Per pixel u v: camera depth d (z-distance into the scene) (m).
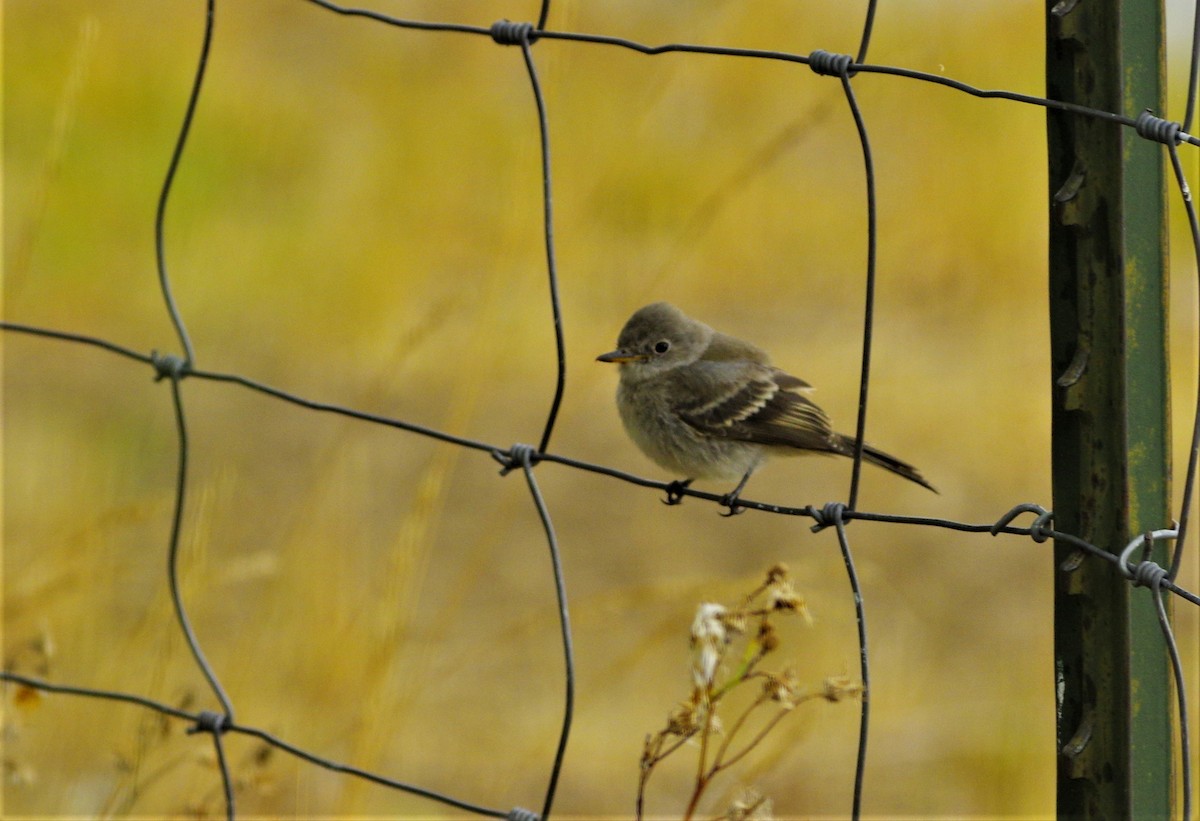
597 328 17.23
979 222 19.66
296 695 9.80
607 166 19.00
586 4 21.09
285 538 10.98
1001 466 15.02
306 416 16.02
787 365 17.17
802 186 20.36
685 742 5.77
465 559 13.46
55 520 12.59
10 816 9.12
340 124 21.56
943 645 12.29
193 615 9.14
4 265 17.84
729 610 5.81
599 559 13.48
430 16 23.08
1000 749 10.95
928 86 20.75
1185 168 6.37
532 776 10.95
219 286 18.66
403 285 18.17
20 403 15.89
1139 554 4.65
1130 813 4.73
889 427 15.65
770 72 20.91
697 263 19.05
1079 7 4.57
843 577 12.88
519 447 6.04
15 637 9.48
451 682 11.73
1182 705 4.45
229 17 23.50
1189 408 14.59
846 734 11.09
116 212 19.67
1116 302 4.61
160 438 15.38
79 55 10.12
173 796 9.36
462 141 20.72
